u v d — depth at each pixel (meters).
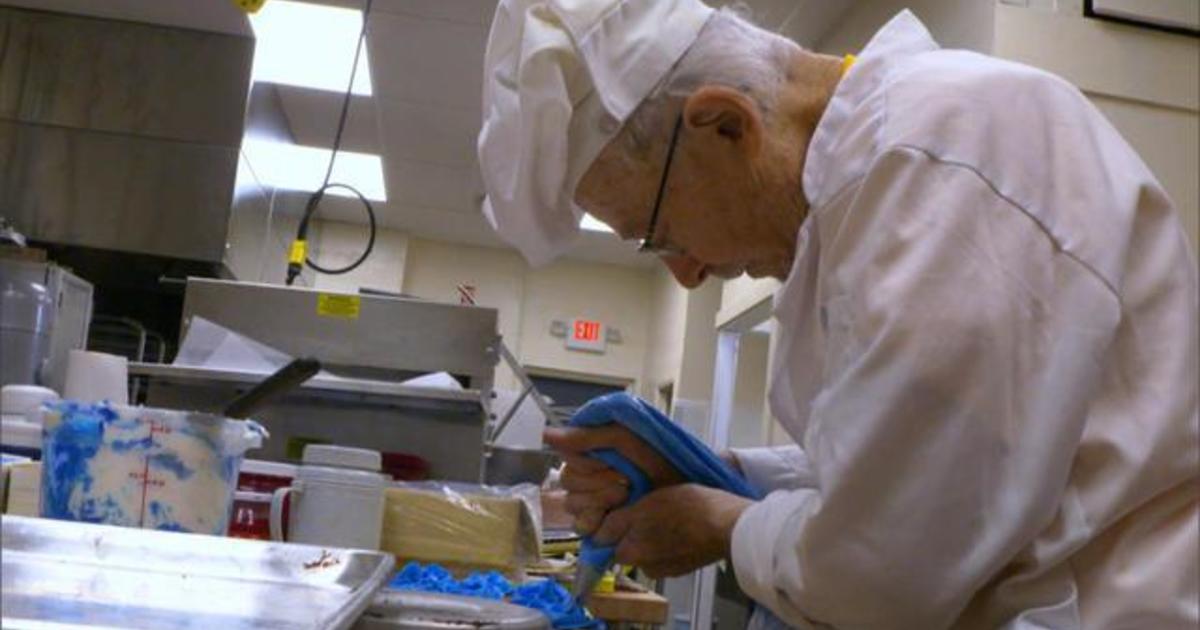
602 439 1.22
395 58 4.47
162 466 0.96
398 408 2.22
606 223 1.21
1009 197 0.85
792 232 1.11
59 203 4.14
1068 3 2.56
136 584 0.76
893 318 0.81
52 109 4.20
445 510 1.46
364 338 2.41
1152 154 2.48
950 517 0.80
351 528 1.31
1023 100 0.91
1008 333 0.81
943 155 0.87
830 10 3.83
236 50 4.32
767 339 5.51
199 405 2.11
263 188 4.75
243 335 2.30
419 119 5.16
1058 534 0.84
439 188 6.22
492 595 1.15
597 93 1.09
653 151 1.10
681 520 1.14
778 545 0.91
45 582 0.73
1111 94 2.50
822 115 1.05
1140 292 0.89
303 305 2.42
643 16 1.10
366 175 6.10
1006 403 0.81
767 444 4.46
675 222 1.15
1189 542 0.85
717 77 1.06
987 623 0.88
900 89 0.93
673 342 6.36
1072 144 0.90
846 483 0.81
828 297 0.94
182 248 4.14
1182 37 2.55
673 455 1.21
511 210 1.20
